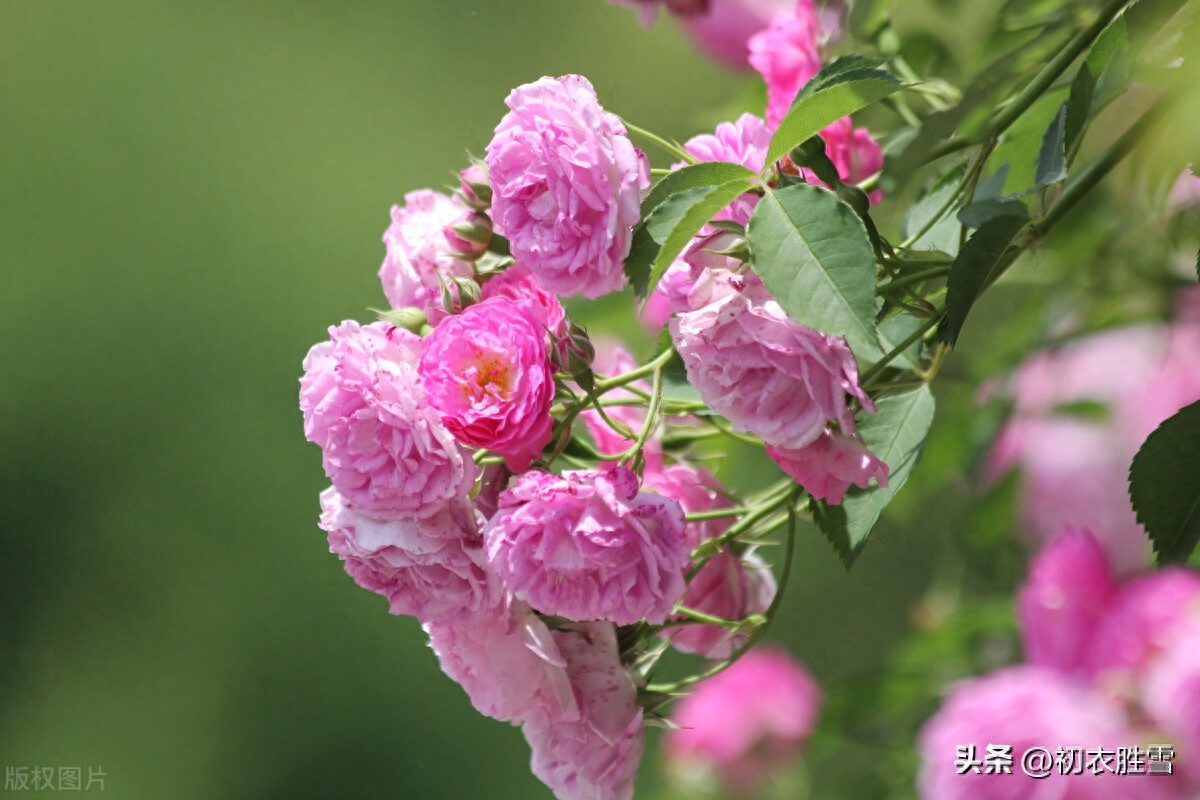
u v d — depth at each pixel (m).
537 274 1.00
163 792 3.09
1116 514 1.23
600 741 1.03
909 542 2.00
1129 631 1.09
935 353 1.05
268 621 3.15
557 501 0.99
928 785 1.11
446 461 1.00
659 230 1.00
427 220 1.05
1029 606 1.12
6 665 3.21
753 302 0.98
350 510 1.01
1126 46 1.01
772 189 0.99
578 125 1.00
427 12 3.23
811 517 1.04
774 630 2.23
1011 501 1.23
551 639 1.02
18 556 3.28
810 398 0.98
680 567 1.00
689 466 1.08
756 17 1.20
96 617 3.25
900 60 1.11
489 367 1.00
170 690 3.16
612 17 2.65
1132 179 1.12
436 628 1.04
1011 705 1.10
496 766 2.86
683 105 2.39
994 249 1.00
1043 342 1.20
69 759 3.13
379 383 1.00
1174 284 1.18
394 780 2.90
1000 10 1.11
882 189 1.05
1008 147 1.09
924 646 1.20
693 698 1.32
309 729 3.05
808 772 1.29
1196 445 1.01
